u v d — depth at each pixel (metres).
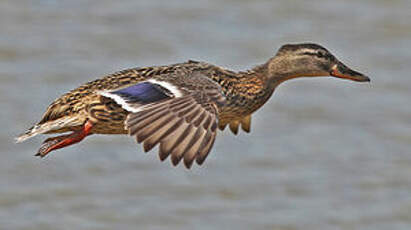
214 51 18.56
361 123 16.12
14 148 15.14
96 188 14.34
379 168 14.98
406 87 17.28
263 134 15.92
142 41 19.05
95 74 17.28
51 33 19.34
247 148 15.55
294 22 20.39
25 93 16.41
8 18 20.17
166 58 18.17
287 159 15.21
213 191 14.44
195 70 8.45
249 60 18.11
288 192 14.41
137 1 21.56
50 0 21.36
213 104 6.83
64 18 20.31
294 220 13.64
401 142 15.57
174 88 7.07
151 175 14.77
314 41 19.36
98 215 13.73
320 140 15.70
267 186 14.55
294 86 17.55
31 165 14.85
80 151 15.38
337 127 16.05
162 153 6.34
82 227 13.45
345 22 20.47
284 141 15.72
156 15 20.62
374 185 14.59
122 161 15.10
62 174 14.70
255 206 14.04
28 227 13.41
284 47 9.29
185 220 13.63
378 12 21.06
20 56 18.03
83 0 21.50
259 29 19.86
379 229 13.51
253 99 8.99
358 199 14.23
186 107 6.75
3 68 17.41
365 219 13.70
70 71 17.34
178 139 6.44
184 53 18.42
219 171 14.96
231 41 19.14
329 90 17.34
